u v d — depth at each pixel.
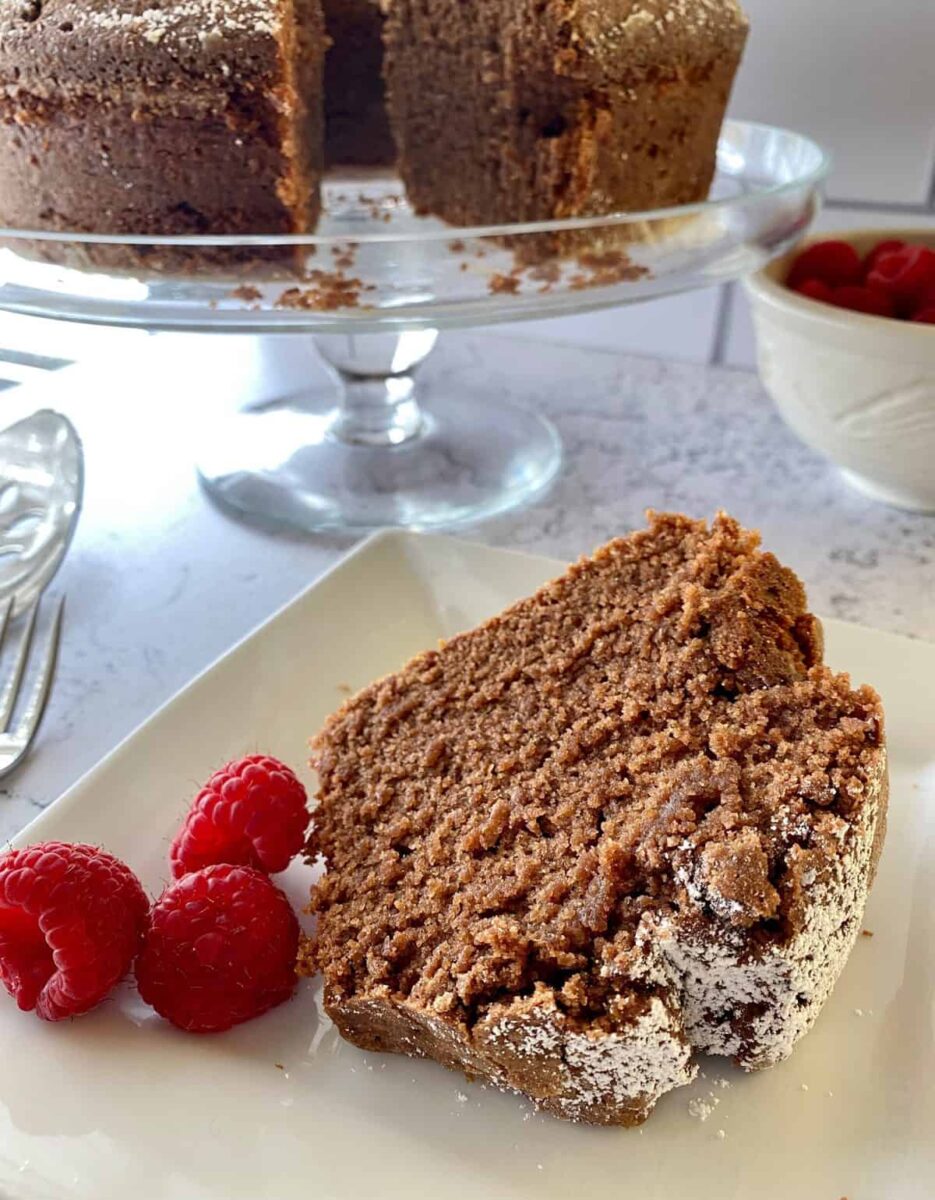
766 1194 0.18
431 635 0.28
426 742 0.23
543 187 0.33
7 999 0.21
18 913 0.20
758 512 0.34
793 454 0.37
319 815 0.23
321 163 0.37
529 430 0.38
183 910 0.20
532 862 0.21
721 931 0.19
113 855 0.23
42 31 0.30
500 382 0.42
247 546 0.33
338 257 0.32
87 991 0.20
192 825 0.22
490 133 0.34
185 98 0.30
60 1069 0.20
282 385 0.42
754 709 0.22
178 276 0.30
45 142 0.31
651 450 0.37
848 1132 0.19
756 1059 0.20
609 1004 0.19
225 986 0.20
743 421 0.39
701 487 0.35
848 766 0.20
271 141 0.30
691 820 0.20
